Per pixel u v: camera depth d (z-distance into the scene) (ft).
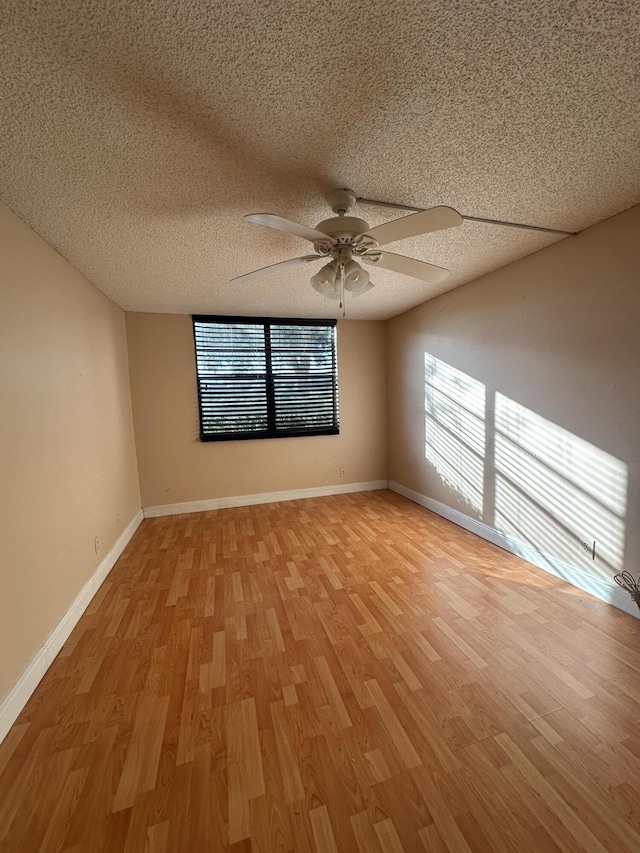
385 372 14.80
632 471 6.19
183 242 6.61
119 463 10.00
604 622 6.13
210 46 3.00
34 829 3.30
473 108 3.73
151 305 10.96
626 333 6.14
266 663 5.36
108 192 5.03
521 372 8.29
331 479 14.43
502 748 3.98
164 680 5.08
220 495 13.05
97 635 6.11
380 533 10.34
